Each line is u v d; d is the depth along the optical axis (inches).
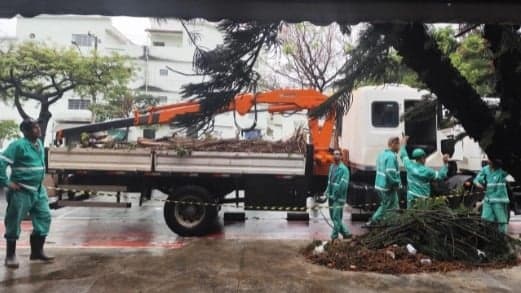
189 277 205.0
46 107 644.7
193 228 311.9
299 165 322.7
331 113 86.2
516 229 348.2
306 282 199.0
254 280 201.2
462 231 243.3
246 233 324.2
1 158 210.1
